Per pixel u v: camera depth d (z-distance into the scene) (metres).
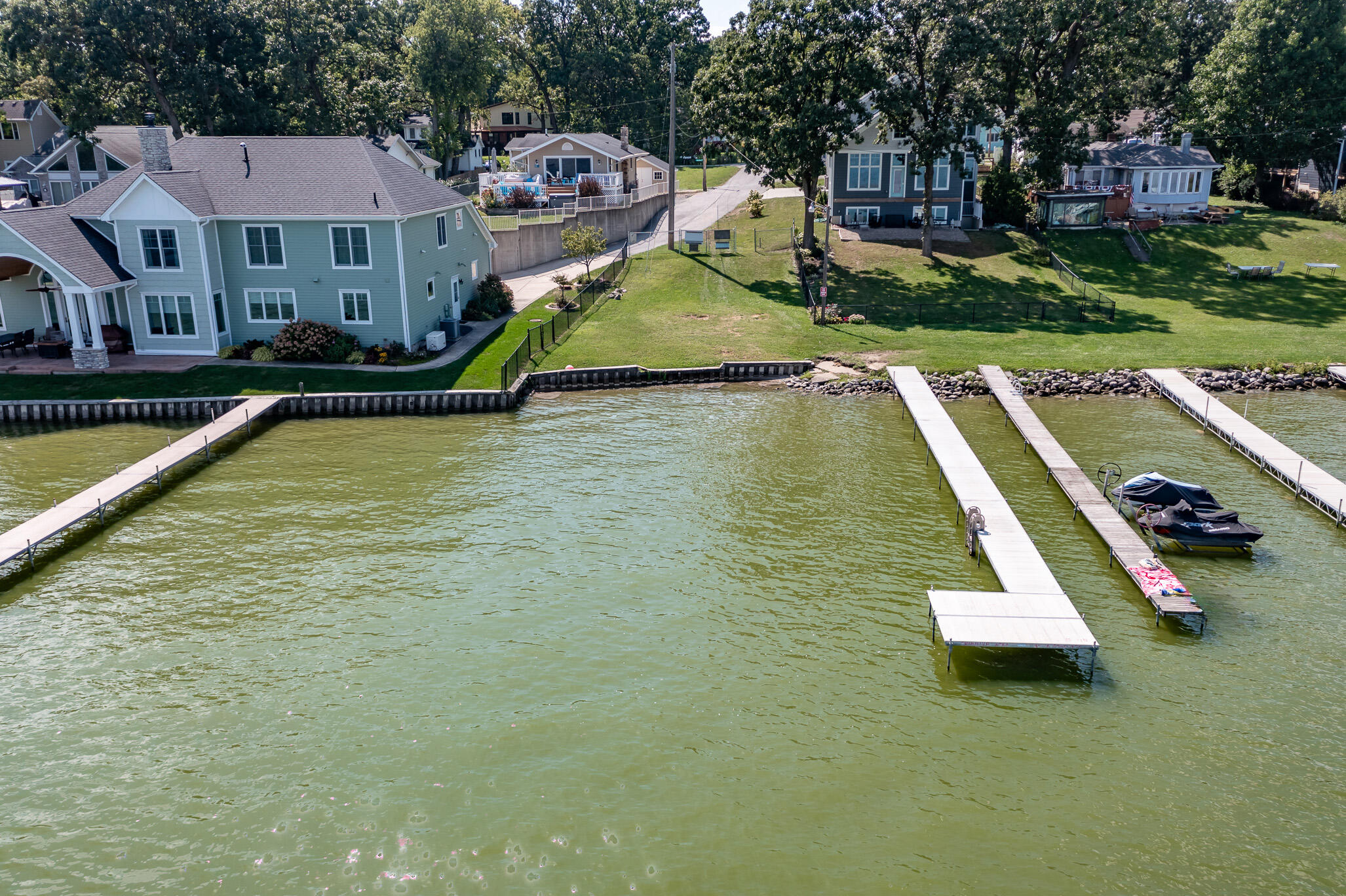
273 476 32.88
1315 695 20.39
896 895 15.13
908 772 18.05
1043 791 17.52
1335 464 33.25
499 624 23.23
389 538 28.02
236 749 18.66
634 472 33.22
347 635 22.77
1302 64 68.81
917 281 57.88
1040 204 67.31
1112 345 47.62
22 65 79.06
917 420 37.19
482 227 55.06
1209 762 18.28
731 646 22.30
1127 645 22.41
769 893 15.20
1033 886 15.32
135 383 40.91
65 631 22.94
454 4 88.38
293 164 45.03
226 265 44.09
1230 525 27.23
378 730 19.23
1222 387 42.44
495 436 37.06
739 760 18.36
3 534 27.00
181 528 28.75
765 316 52.88
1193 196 71.56
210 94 68.12
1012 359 45.38
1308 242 63.44
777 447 35.72
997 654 22.08
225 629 23.03
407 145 84.06
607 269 61.44
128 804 17.17
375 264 43.56
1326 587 25.09
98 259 42.09
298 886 15.35
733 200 85.12
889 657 21.91
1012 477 32.59
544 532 28.36
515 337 48.34
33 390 39.91
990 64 59.56
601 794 17.47
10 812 16.92
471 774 17.97
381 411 40.12
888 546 27.41
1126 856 15.95
